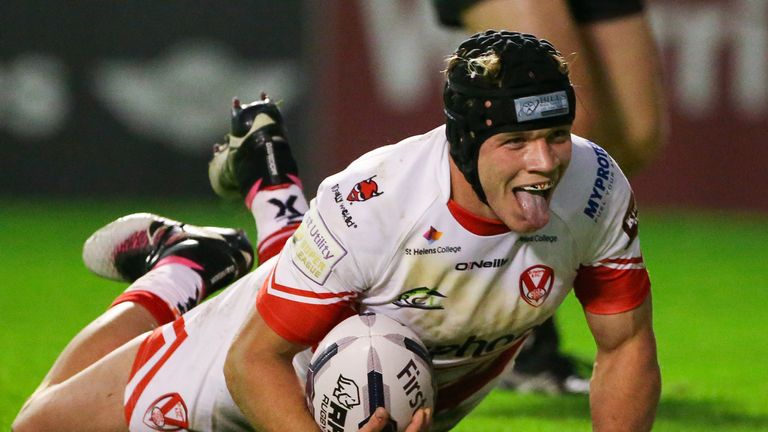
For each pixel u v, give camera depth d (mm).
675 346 21328
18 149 41188
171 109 40562
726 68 38219
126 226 14383
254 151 14148
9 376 18031
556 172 9109
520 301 10219
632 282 10398
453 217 9695
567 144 9156
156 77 40438
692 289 27938
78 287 27594
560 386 16953
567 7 14914
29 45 40656
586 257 10273
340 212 9852
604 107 16219
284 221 13766
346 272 9930
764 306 25797
